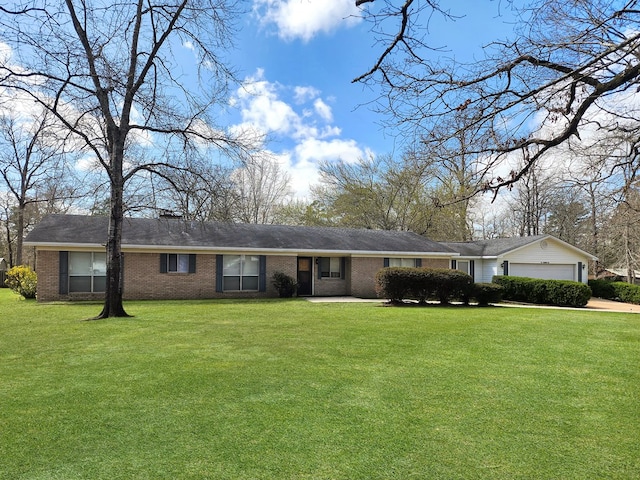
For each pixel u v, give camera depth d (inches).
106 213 842.2
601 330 387.5
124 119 469.7
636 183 200.2
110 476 122.3
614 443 145.8
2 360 257.1
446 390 202.1
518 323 428.5
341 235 879.1
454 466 128.9
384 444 143.5
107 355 270.4
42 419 163.8
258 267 746.2
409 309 562.3
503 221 1512.1
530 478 122.3
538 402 186.9
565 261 991.0
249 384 208.8
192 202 519.2
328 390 200.2
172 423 160.4
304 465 128.9
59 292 633.0
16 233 1489.9
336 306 588.4
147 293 676.7
